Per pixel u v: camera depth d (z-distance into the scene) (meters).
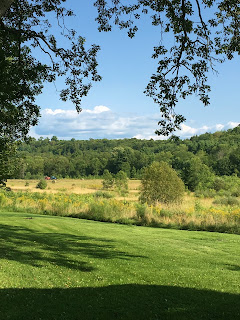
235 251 12.30
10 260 9.02
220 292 7.15
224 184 62.53
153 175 31.03
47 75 10.48
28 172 123.94
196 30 8.86
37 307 5.82
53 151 198.12
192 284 7.68
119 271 8.61
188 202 32.25
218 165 93.38
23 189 66.50
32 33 9.50
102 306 6.02
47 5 9.92
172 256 10.92
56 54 10.20
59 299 6.29
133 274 8.35
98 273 8.32
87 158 141.25
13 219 19.25
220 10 9.05
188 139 167.38
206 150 132.88
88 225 18.28
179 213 21.94
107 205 23.91
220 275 8.64
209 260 10.57
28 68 10.21
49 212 25.38
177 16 8.82
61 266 8.80
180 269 9.10
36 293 6.55
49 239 13.13
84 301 6.25
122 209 23.08
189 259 10.59
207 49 8.73
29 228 16.09
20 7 9.92
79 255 10.32
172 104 8.94
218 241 14.55
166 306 6.13
